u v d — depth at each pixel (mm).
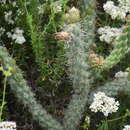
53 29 734
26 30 730
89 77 663
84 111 667
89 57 646
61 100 698
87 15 678
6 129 517
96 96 587
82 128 656
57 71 694
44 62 714
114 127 655
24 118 673
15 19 735
